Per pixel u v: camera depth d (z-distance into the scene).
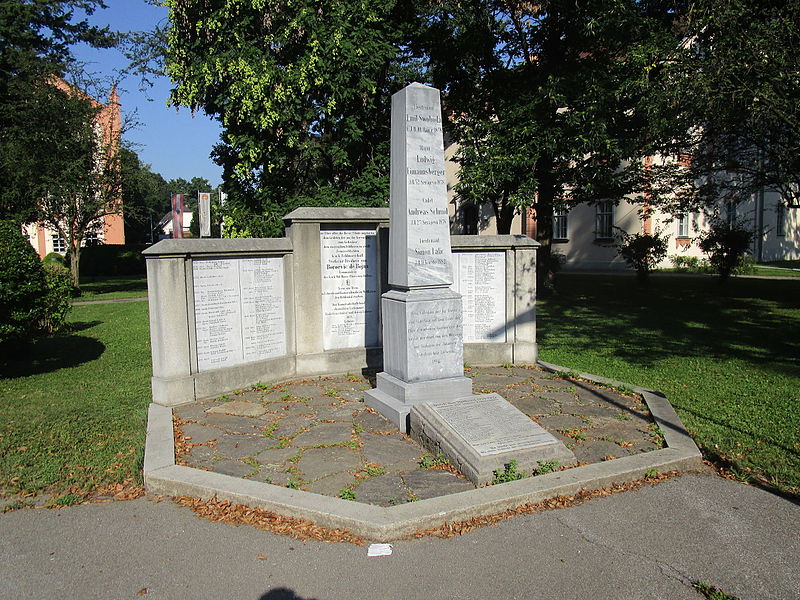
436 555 3.88
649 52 11.34
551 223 19.17
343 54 13.29
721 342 11.56
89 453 5.65
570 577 3.62
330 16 13.27
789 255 33.91
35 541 4.08
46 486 4.96
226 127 14.62
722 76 9.64
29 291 8.56
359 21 13.80
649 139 12.65
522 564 3.77
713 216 18.81
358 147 14.85
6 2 21.83
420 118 6.63
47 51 24.38
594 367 9.54
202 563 3.79
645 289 20.88
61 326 12.86
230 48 13.37
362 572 3.68
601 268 28.88
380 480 4.97
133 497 4.79
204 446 5.77
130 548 3.98
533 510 4.52
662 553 3.90
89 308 17.83
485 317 9.54
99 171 23.38
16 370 9.39
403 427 6.29
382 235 8.94
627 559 3.83
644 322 14.23
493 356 9.48
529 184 14.05
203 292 7.52
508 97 15.74
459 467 5.12
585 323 14.24
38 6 22.88
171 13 13.67
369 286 9.08
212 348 7.66
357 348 8.98
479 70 16.73
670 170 17.08
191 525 4.30
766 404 7.24
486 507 4.42
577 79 13.46
